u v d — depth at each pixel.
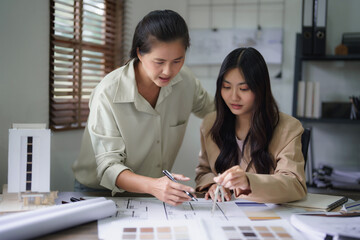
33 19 1.68
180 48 1.07
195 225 0.83
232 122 1.28
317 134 2.55
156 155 1.37
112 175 1.12
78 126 1.97
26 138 0.98
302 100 2.32
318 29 2.23
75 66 1.94
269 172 1.22
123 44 2.26
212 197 1.11
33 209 0.93
